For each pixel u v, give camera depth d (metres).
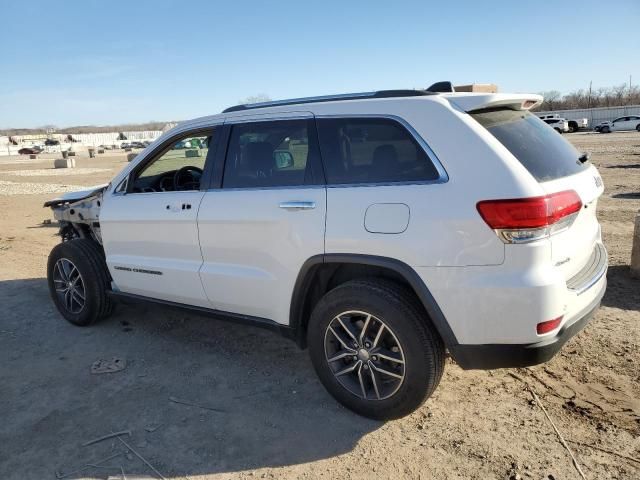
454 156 2.84
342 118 3.26
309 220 3.22
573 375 3.66
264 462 2.91
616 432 3.02
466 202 2.74
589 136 40.66
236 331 4.73
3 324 5.06
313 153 3.32
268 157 3.55
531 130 3.19
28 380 3.93
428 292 2.85
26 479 2.82
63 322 5.08
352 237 3.05
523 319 2.67
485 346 2.79
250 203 3.50
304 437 3.12
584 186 3.07
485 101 2.94
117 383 3.84
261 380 3.82
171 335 4.69
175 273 4.00
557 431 3.06
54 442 3.14
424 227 2.83
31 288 6.21
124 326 4.93
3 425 3.34
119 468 2.89
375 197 3.01
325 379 3.36
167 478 2.81
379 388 3.15
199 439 3.13
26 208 14.05
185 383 3.81
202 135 4.00
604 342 4.10
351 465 2.86
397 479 2.73
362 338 3.14
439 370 3.01
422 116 2.98
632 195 11.30
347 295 3.12
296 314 3.44
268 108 3.63
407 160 2.99
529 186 2.65
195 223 3.80
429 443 3.01
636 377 3.59
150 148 4.30
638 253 5.48
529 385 3.56
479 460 2.85
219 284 3.76
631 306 4.79
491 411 3.29
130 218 4.24
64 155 55.34
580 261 3.09
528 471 2.74
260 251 3.50
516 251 2.65
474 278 2.74
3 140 106.62
